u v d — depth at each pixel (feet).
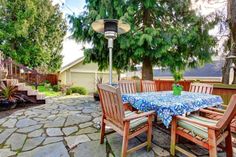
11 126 12.23
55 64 55.93
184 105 8.14
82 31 19.54
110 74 11.82
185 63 20.76
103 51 20.01
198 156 7.91
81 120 13.46
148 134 8.33
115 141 9.44
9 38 40.63
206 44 19.40
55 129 11.48
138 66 23.27
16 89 20.03
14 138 10.14
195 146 8.82
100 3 17.85
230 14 17.15
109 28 10.91
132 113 8.91
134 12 18.30
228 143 7.50
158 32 17.52
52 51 54.75
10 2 40.24
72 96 30.07
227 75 18.52
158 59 20.21
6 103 17.39
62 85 38.04
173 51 19.56
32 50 44.73
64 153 8.34
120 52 19.17
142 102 9.09
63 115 15.10
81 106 19.57
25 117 14.57
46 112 16.42
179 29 18.48
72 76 46.93
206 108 9.76
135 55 18.72
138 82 14.97
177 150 8.18
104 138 9.76
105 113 8.70
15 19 41.42
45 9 48.03
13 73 23.47
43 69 48.29
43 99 21.67
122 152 7.31
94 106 19.56
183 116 7.70
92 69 48.39
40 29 46.11
